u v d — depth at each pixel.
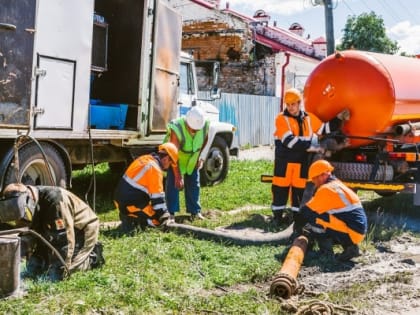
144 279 5.61
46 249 5.57
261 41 26.22
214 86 12.72
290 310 5.17
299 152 8.41
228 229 8.41
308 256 6.91
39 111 7.73
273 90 25.69
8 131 7.20
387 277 6.35
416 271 6.75
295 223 7.38
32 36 7.43
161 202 7.46
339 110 9.07
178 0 26.44
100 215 9.06
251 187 12.38
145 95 10.04
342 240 6.82
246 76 25.92
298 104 8.34
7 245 4.92
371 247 7.62
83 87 8.59
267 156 20.72
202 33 26.22
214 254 6.73
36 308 4.75
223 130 12.41
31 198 5.19
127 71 10.10
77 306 4.80
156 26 10.10
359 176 9.08
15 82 7.23
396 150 9.32
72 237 5.50
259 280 6.11
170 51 10.68
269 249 7.11
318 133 8.94
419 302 5.68
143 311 4.91
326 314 5.04
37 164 8.02
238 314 5.03
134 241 6.81
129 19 10.05
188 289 5.57
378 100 8.77
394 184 8.83
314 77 9.27
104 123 9.78
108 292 5.20
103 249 6.42
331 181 6.94
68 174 8.62
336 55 9.09
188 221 8.70
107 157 9.90
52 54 7.94
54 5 7.92
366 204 10.92
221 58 26.03
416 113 9.36
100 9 10.21
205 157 11.86
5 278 4.93
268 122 24.72
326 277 6.36
